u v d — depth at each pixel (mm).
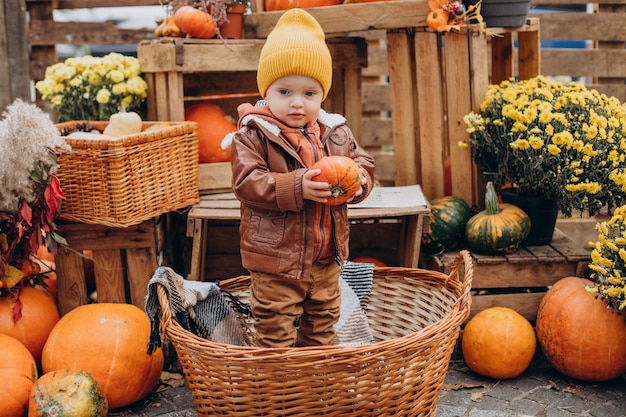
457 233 3541
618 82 5008
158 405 3004
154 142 3188
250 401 2387
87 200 3111
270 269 2545
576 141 3182
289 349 2299
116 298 3330
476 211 3709
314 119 2629
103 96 3645
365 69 5371
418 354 2412
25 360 2805
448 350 2580
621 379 3160
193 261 3352
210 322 2785
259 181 2449
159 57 3590
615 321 3008
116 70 3721
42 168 2885
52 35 4898
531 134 3299
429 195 3750
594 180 3275
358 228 3828
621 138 3334
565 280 3242
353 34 5242
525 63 3955
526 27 3711
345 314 3018
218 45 3631
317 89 2543
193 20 3613
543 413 2877
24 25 4793
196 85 3988
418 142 3891
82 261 3303
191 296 2709
